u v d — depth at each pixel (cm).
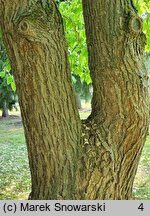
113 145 246
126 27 237
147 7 427
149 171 676
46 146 242
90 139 250
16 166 746
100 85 247
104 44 242
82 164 245
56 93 235
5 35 229
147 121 246
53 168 246
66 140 243
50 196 247
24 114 244
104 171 245
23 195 565
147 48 441
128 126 243
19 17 220
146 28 430
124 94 239
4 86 1198
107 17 241
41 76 229
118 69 238
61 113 240
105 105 248
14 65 234
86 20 257
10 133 1231
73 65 470
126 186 258
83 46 444
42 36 223
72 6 444
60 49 235
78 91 1352
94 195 245
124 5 241
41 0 229
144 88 242
